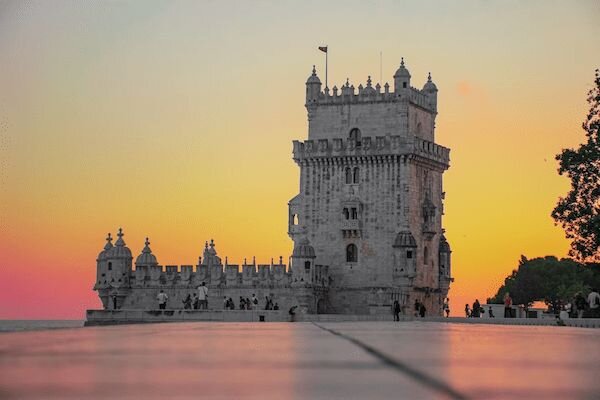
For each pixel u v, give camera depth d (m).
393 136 151.62
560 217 129.75
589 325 105.56
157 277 158.75
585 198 128.62
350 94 156.12
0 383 20.69
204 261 156.88
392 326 65.12
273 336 42.22
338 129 156.38
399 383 21.12
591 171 128.88
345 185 154.12
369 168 153.12
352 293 152.75
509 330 58.78
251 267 153.75
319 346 33.91
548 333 51.94
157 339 38.88
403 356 28.95
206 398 18.66
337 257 153.75
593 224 124.50
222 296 155.00
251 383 21.03
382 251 151.88
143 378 22.02
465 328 63.19
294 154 155.88
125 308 159.50
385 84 155.00
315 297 150.88
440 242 161.25
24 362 26.00
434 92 164.00
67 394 19.00
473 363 26.78
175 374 22.94
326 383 21.11
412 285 150.62
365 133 155.25
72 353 29.69
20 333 45.41
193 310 142.38
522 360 28.20
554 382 21.88
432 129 163.50
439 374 23.19
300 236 155.75
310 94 157.75
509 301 137.00
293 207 175.25
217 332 47.72
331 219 154.38
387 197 152.12
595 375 23.66
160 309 145.00
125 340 37.81
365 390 19.89
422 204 155.88
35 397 18.53
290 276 151.38
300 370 24.05
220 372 23.48
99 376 22.33
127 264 160.38
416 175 154.38
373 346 34.12
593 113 130.62
